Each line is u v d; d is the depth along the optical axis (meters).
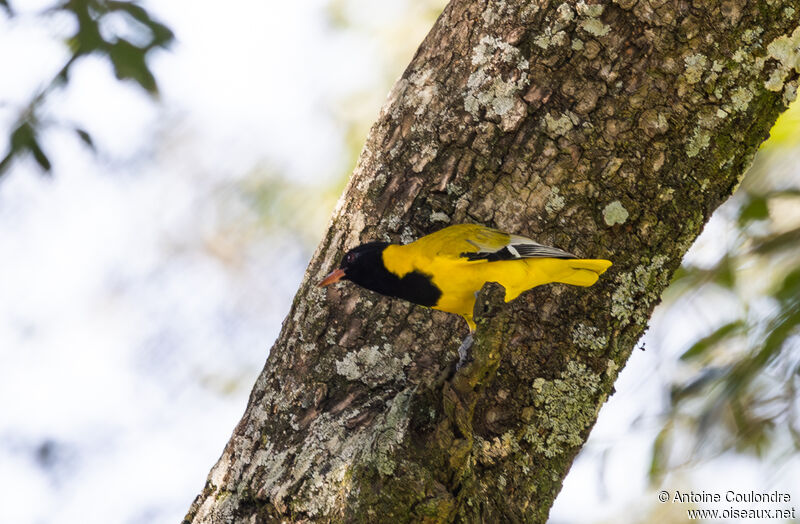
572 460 6.27
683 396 9.34
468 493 5.60
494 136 6.44
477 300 5.40
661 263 6.34
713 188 6.37
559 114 6.34
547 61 6.41
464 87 6.57
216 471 6.60
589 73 6.35
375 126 6.92
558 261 5.97
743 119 6.33
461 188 6.46
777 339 8.81
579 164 6.29
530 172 6.35
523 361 6.19
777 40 6.36
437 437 5.12
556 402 6.18
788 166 10.74
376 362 6.34
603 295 6.27
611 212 6.25
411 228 6.52
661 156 6.26
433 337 6.38
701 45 6.27
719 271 10.13
